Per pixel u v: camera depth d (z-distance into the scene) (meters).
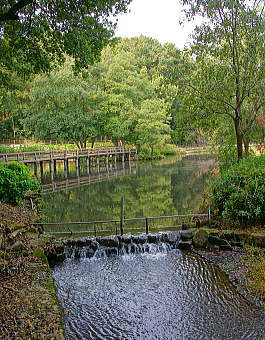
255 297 5.73
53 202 15.04
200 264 7.43
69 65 29.78
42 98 29.27
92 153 27.80
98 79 32.88
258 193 8.22
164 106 35.31
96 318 5.34
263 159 10.07
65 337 4.25
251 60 9.80
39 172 26.30
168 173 24.88
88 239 8.45
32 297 5.11
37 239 8.02
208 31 10.25
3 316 4.41
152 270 7.29
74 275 7.13
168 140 39.34
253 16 9.71
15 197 10.23
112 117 32.00
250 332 4.81
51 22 9.55
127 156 36.47
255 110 11.29
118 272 7.24
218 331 4.89
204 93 10.84
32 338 3.96
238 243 8.10
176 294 6.09
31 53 10.88
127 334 4.88
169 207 13.35
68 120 29.11
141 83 36.25
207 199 11.00
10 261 6.36
